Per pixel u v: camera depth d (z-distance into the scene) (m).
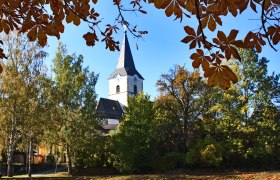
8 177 26.64
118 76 97.69
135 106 33.78
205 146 32.28
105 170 35.06
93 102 33.72
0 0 3.43
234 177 23.50
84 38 4.16
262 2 2.79
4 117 27.33
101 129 35.62
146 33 4.28
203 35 2.69
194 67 2.78
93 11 3.79
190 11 2.97
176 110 37.06
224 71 2.67
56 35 3.70
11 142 27.84
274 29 2.82
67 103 32.81
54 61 34.38
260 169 31.53
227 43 2.69
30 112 27.38
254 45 2.88
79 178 26.39
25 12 3.56
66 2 3.62
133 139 32.41
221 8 2.87
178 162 33.25
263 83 33.06
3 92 26.75
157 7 2.96
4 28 3.67
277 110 33.31
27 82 27.78
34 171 45.62
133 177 25.25
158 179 24.19
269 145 32.56
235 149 33.06
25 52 28.00
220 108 34.53
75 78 33.44
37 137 30.86
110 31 4.17
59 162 50.44
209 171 31.30
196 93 36.16
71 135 31.89
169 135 35.66
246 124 33.91
